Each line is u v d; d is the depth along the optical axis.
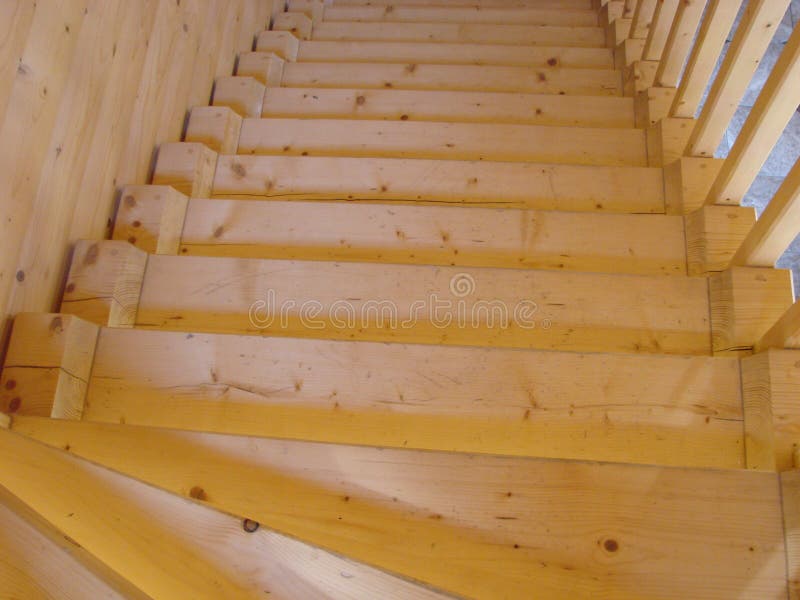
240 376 1.17
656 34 2.02
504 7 2.80
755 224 1.25
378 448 0.97
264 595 0.75
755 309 1.25
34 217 1.21
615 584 0.88
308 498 0.95
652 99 1.90
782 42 2.91
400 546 0.92
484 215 1.51
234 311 1.34
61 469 0.85
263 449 0.98
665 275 1.39
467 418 1.13
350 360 1.17
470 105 2.02
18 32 1.17
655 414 1.12
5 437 0.87
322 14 2.72
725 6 1.58
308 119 1.91
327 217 1.52
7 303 1.14
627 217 1.50
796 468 1.01
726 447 1.10
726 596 0.87
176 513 0.80
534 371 1.15
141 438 1.00
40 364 1.11
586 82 2.19
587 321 1.32
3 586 0.65
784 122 1.26
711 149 1.60
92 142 1.39
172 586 0.78
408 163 1.68
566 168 1.67
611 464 0.94
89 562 0.67
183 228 1.53
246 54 2.20
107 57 1.45
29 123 1.20
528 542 0.91
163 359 1.19
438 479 0.95
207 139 1.80
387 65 2.23
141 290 1.36
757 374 1.09
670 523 0.91
